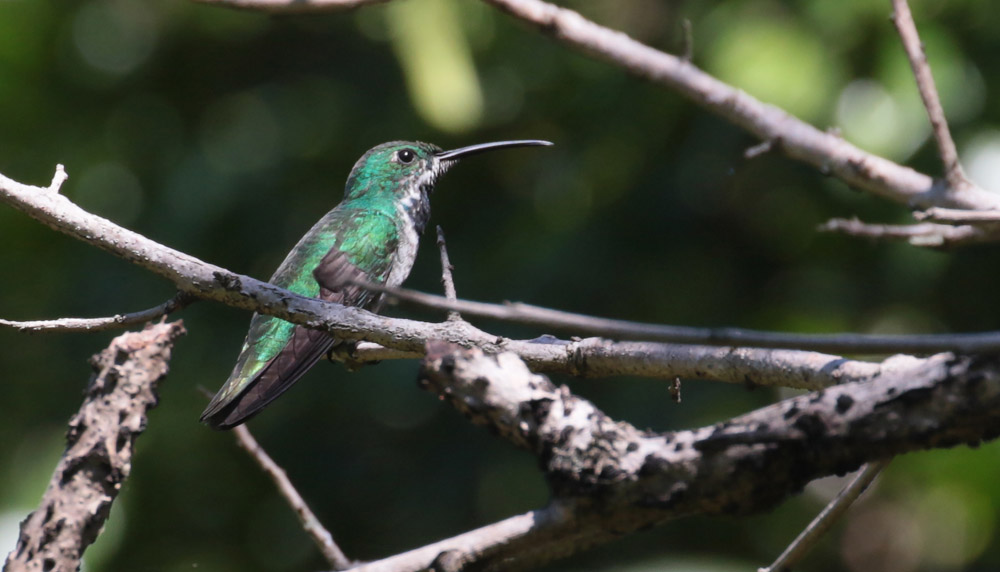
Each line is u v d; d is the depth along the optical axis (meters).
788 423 3.01
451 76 10.38
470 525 11.68
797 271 11.59
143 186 13.22
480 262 12.04
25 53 13.15
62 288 12.75
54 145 13.36
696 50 10.61
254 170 12.54
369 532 11.99
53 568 4.16
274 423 12.16
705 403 10.76
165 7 13.02
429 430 12.05
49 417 12.72
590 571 10.95
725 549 11.32
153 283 12.28
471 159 12.47
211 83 13.41
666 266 11.61
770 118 7.06
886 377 3.00
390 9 10.73
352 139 12.54
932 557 11.62
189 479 12.15
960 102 9.71
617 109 11.34
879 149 9.34
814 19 9.56
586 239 11.52
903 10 6.27
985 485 10.34
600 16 12.34
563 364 5.25
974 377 2.85
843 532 11.90
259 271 12.39
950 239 6.20
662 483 3.03
